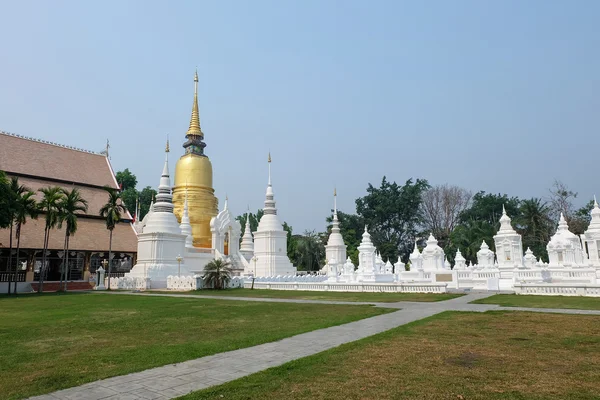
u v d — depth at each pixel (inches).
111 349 504.7
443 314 765.9
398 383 342.6
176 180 2620.6
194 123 2751.0
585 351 450.6
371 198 4146.2
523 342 499.8
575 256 1777.8
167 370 401.1
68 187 2340.1
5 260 2085.4
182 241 2049.7
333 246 2600.9
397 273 1996.8
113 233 2313.0
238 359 440.8
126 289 1809.8
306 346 499.2
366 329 615.5
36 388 351.3
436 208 4104.3
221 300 1165.1
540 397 306.0
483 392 318.3
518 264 1694.1
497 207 3912.4
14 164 2191.2
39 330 660.1
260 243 2406.5
